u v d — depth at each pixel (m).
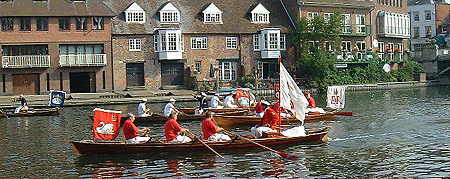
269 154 19.22
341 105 29.47
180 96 45.00
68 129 27.08
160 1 51.19
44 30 45.72
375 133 23.64
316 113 28.62
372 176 16.19
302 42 54.28
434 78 66.12
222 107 31.02
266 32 52.78
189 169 17.22
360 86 54.28
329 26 53.25
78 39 46.59
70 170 17.42
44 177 16.64
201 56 51.16
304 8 55.44
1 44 44.66
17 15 44.50
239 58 52.69
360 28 60.38
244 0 55.00
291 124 26.81
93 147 19.09
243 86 50.97
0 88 44.81
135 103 42.09
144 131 20.05
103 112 19.45
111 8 49.19
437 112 31.66
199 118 29.09
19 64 44.84
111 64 47.78
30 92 46.06
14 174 17.09
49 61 45.69
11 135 25.20
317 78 52.25
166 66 50.03
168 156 18.98
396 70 63.69
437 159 18.09
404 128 25.03
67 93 46.47
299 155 19.05
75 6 46.59
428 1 84.50
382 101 40.38
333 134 23.47
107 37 47.47
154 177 16.38
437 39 80.25
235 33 52.19
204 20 51.62
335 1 57.44
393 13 65.06
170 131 19.73
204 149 19.61
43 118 32.06
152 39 49.25
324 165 17.61
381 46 64.38
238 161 18.22
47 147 21.70
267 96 46.47
